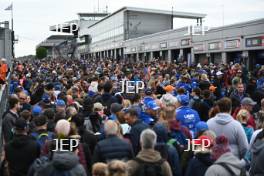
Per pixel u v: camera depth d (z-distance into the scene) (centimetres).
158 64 3712
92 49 12031
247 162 816
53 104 1256
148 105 993
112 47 9569
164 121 858
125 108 1091
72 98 1352
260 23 3862
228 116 829
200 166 688
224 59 4569
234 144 823
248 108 1050
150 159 661
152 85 1725
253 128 978
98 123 980
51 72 3173
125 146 755
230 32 4422
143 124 862
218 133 820
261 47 3862
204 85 1556
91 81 1936
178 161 766
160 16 8494
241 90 1430
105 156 740
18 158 775
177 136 845
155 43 6631
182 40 5588
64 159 655
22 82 2309
